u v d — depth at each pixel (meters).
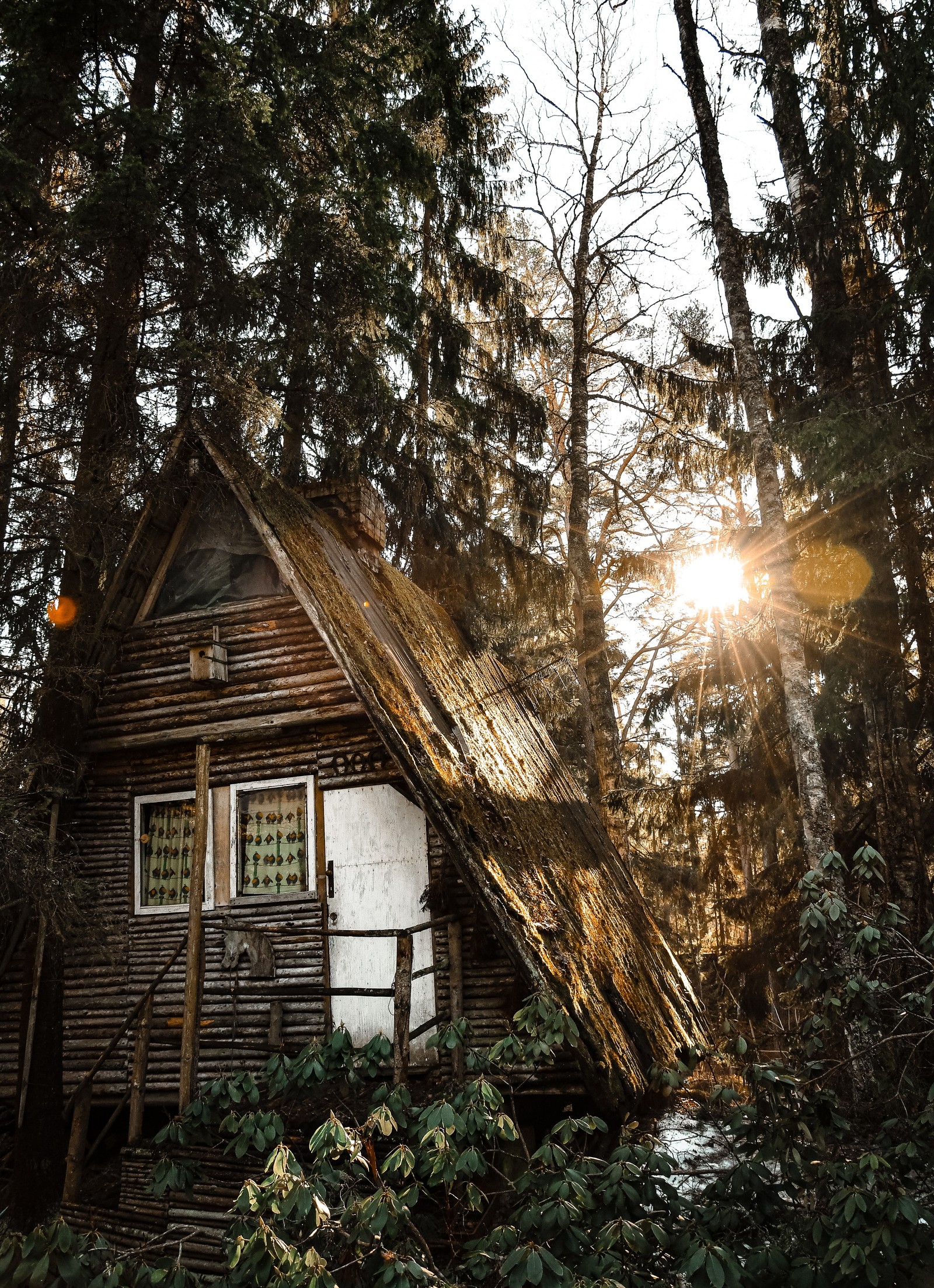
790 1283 5.81
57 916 9.50
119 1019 10.46
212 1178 8.44
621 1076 7.71
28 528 10.74
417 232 18.86
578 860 12.07
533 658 22.50
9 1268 5.48
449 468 18.98
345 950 9.93
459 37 18.75
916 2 12.80
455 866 9.39
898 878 12.75
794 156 14.73
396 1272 5.43
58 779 10.45
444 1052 9.32
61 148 11.48
